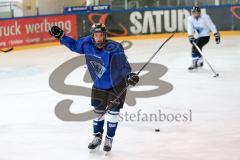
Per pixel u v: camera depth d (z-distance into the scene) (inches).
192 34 655.1
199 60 669.3
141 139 363.6
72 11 1102.4
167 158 320.2
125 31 1077.1
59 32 313.3
